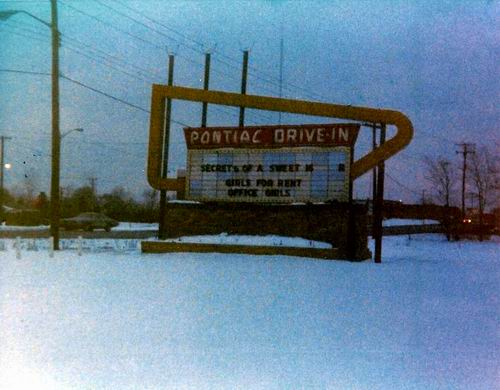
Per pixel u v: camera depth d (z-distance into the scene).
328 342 8.55
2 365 7.00
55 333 8.75
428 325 9.96
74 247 29.16
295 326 9.68
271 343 8.42
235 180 25.25
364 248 25.17
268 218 24.67
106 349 7.86
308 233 23.91
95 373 6.75
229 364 7.25
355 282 15.96
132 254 24.73
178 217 26.17
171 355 7.62
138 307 11.21
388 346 8.36
